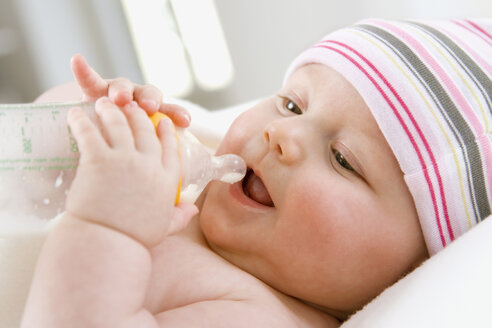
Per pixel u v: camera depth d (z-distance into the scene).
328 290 0.92
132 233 0.66
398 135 0.89
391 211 0.90
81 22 2.63
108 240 0.65
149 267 0.69
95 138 0.66
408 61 0.93
